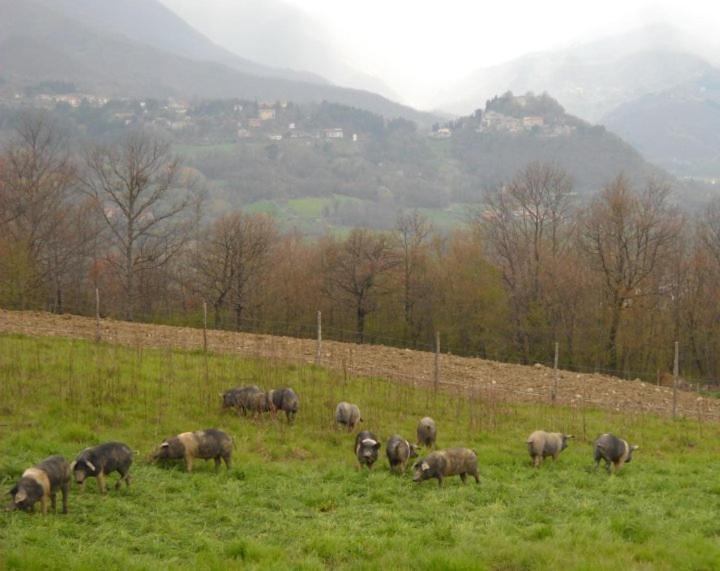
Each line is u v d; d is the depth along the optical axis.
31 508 14.43
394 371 31.53
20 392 22.34
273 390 23.72
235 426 22.53
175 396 24.14
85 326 32.94
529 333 61.03
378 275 62.78
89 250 62.03
